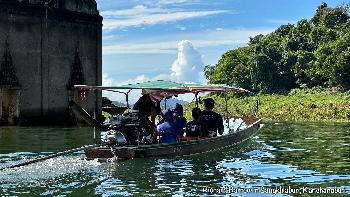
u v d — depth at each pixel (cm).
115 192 1057
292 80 7756
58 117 3459
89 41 3672
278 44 9025
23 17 3272
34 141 2152
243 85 8469
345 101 5431
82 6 3622
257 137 2356
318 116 4631
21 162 1356
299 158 1567
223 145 1777
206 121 1739
